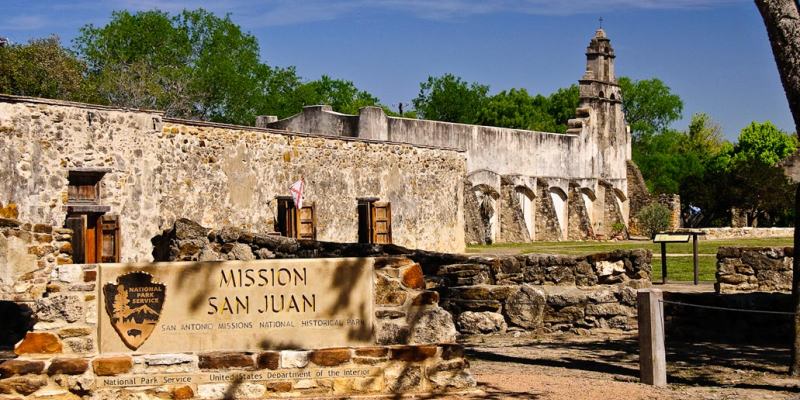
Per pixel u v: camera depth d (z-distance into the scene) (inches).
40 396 367.9
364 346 386.3
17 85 1786.4
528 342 561.6
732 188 2487.7
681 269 1027.3
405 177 1333.7
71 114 882.1
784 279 735.7
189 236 660.7
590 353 514.3
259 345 383.2
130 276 378.6
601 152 2308.1
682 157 3789.4
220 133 1024.9
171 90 2324.1
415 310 390.3
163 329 379.2
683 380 431.2
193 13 2618.1
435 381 387.2
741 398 386.9
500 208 1902.1
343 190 1206.9
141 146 940.0
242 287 383.6
